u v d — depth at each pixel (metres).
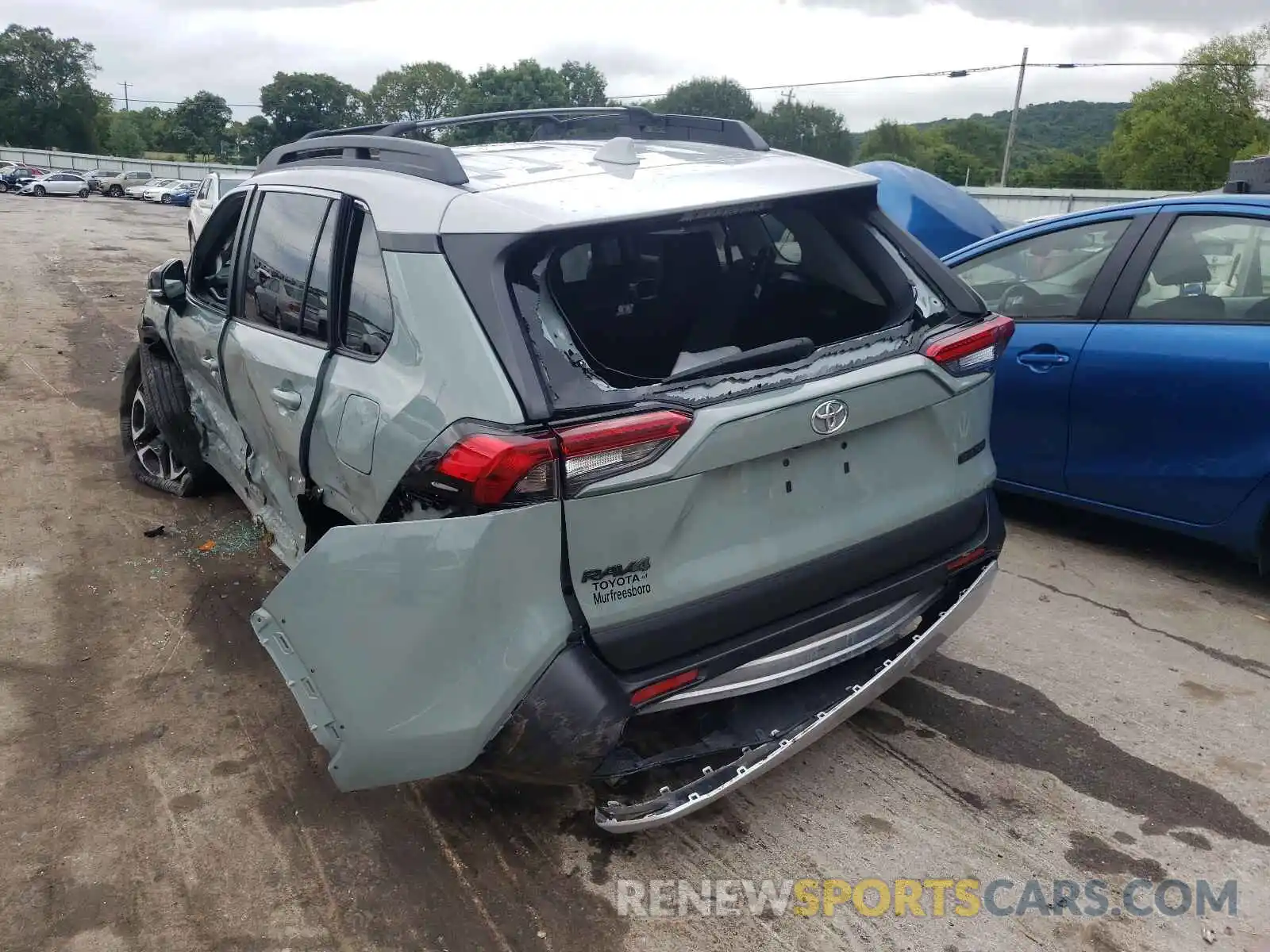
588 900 2.51
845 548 2.60
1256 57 56.94
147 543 4.65
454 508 2.19
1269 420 3.68
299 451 2.88
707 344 3.21
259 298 3.37
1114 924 2.41
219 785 2.96
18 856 2.67
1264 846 2.67
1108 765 3.02
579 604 2.21
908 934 2.39
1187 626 3.85
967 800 2.87
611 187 2.50
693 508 2.31
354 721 2.30
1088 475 4.30
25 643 3.77
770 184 2.69
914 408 2.64
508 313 2.22
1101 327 4.17
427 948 2.36
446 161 2.56
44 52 94.88
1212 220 3.95
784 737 2.51
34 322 10.06
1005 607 4.02
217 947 2.38
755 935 2.39
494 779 2.95
